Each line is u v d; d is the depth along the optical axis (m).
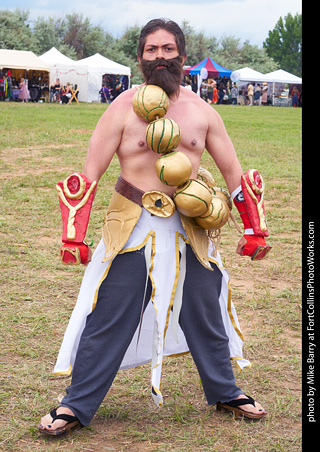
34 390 3.39
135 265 2.81
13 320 4.32
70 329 2.87
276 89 47.19
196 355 2.98
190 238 2.85
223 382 3.04
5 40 55.97
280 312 4.66
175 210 2.84
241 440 2.91
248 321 4.51
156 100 2.72
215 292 2.97
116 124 2.82
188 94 2.91
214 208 2.82
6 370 3.61
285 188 9.69
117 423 3.07
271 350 4.02
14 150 12.95
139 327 2.98
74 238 2.72
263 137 17.88
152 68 2.78
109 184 9.50
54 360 3.78
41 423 2.88
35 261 5.71
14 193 8.63
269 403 3.30
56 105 32.62
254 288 5.27
